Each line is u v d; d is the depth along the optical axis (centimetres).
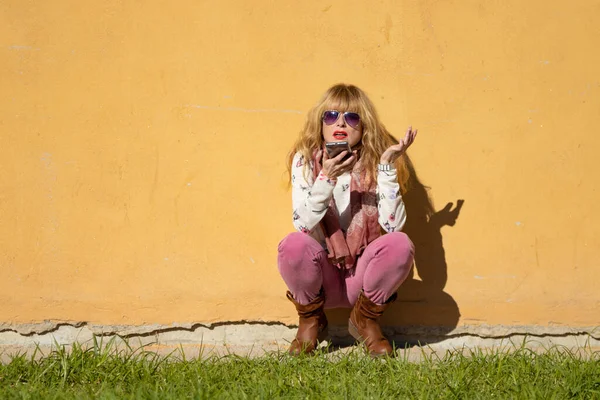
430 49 392
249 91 392
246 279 392
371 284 343
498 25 391
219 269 392
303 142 368
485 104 392
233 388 293
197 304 391
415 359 364
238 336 395
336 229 349
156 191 391
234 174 392
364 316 355
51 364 316
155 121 391
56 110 388
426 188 393
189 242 391
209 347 390
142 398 276
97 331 389
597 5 392
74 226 389
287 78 392
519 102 391
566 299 391
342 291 367
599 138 392
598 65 392
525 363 325
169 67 391
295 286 347
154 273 391
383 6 392
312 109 371
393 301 360
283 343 395
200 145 391
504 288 392
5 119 386
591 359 332
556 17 391
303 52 392
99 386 302
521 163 392
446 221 393
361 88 392
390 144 381
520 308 391
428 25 392
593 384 299
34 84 388
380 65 392
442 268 393
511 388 297
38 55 388
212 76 391
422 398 280
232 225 392
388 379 308
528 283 391
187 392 286
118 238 390
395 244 333
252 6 391
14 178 387
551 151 391
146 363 330
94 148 389
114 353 370
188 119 391
